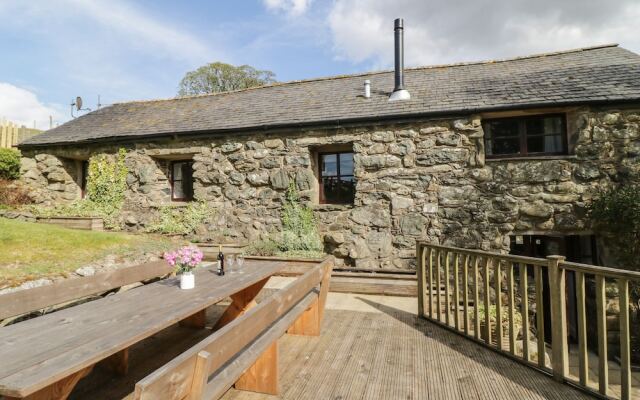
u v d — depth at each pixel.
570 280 6.54
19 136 14.31
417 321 4.29
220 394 1.79
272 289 5.41
